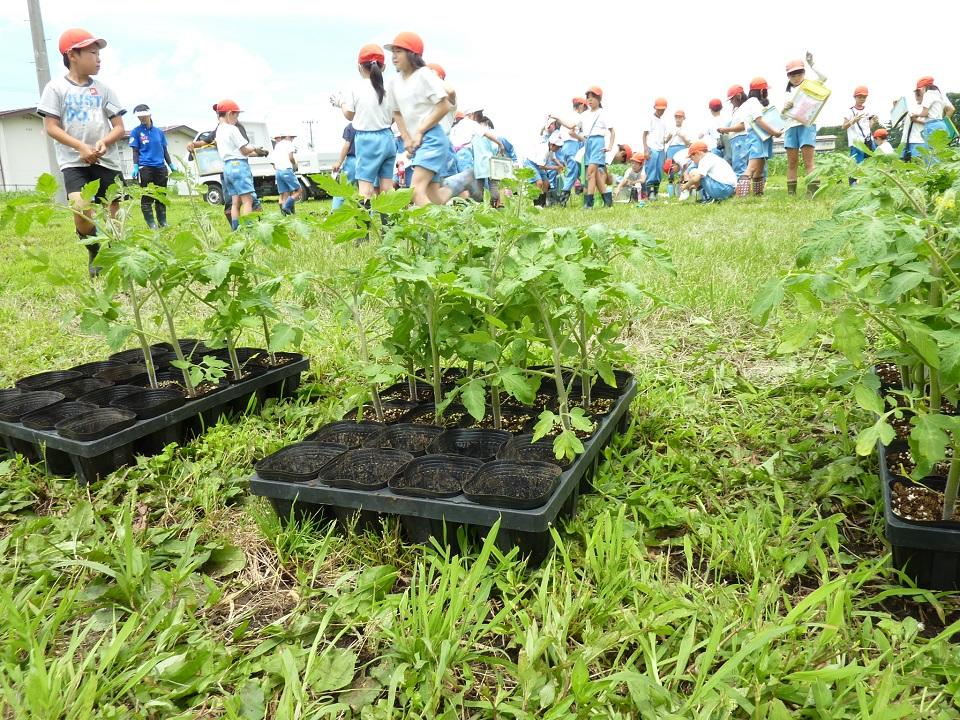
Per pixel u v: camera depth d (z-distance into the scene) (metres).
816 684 1.56
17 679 1.74
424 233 2.97
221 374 3.40
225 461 2.98
